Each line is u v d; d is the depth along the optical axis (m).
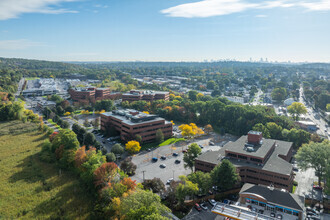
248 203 91.44
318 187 113.69
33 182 104.69
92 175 98.12
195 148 124.56
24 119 196.50
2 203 89.38
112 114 193.25
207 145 169.88
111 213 82.00
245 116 199.25
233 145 129.75
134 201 72.62
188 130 174.38
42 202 90.62
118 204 77.38
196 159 122.31
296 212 82.31
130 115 177.38
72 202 91.44
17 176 109.50
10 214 83.31
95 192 95.75
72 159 113.44
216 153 129.12
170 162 140.00
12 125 187.00
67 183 104.62
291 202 84.44
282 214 83.88
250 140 132.12
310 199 102.94
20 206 88.06
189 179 103.62
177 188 92.88
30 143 152.50
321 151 111.12
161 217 68.38
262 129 172.75
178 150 158.88
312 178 126.38
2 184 102.38
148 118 175.75
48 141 143.75
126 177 97.88
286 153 129.00
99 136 183.88
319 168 115.50
